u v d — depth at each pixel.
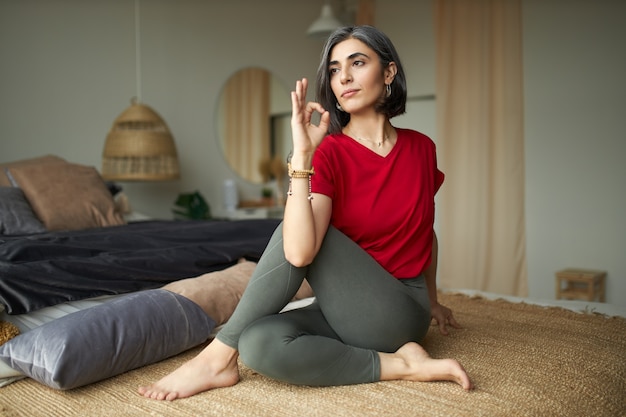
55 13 3.94
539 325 1.89
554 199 4.53
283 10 5.48
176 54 4.64
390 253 1.45
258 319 1.37
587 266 4.40
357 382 1.36
